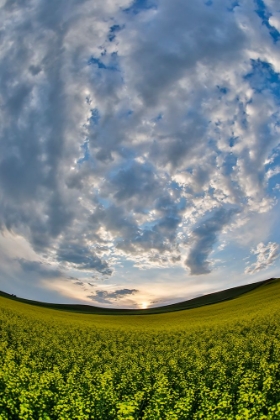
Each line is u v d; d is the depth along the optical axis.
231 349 25.64
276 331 29.06
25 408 12.54
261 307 47.81
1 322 35.34
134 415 13.59
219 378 17.88
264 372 17.67
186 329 38.00
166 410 13.34
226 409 13.10
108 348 29.83
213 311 59.09
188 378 19.03
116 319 59.69
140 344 31.08
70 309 89.06
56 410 13.03
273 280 90.38
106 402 14.47
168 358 24.31
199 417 12.81
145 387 16.89
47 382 15.93
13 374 16.22
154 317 63.53
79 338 32.31
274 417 11.55
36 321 40.19
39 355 24.28
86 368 21.12
